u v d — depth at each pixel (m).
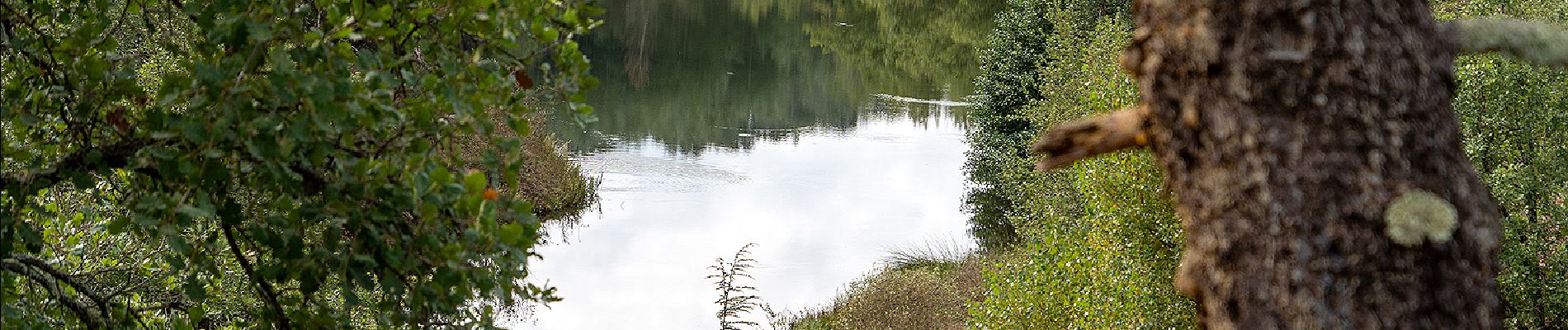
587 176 28.12
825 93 47.28
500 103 2.79
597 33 64.00
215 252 3.00
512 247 2.69
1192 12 2.43
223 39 2.41
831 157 34.19
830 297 19.45
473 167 2.87
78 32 2.83
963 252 22.00
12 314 2.71
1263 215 2.37
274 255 2.71
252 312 3.15
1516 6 9.95
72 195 4.36
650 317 18.11
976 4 51.66
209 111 2.44
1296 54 2.33
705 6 78.38
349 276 2.75
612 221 24.58
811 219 25.88
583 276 20.28
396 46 2.86
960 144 36.72
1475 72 9.97
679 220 25.14
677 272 20.91
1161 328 10.21
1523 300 9.55
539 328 17.08
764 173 31.31
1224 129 2.39
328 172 2.81
